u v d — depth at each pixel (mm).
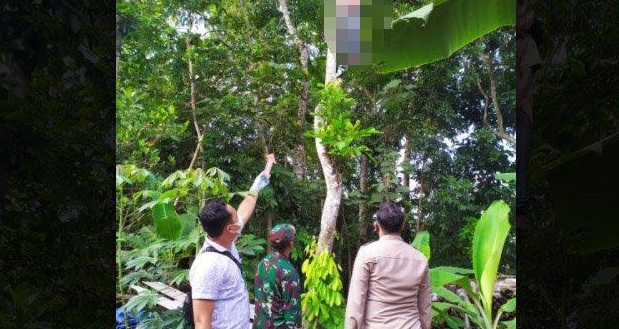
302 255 5340
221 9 5672
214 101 5285
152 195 3449
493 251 2988
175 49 5410
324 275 3973
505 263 4465
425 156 5672
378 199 5379
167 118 4684
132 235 3547
